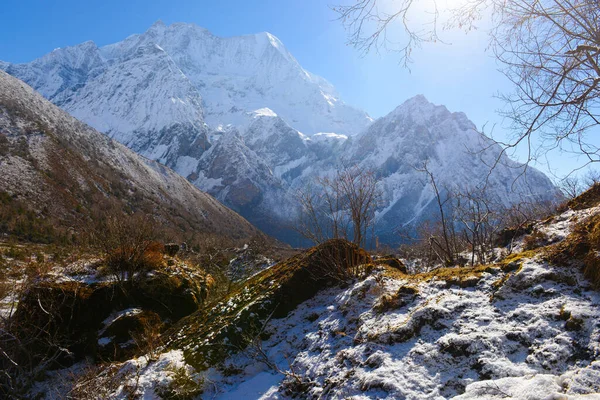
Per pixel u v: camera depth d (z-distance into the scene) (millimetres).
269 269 7336
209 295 9555
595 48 3438
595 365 2582
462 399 2732
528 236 6348
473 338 3393
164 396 4461
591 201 6938
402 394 3150
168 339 5895
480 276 4332
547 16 3572
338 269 5812
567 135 3639
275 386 4176
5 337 6227
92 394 4844
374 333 4035
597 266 3475
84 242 9883
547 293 3621
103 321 7199
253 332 5141
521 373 2918
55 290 6980
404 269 6578
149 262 8602
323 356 4234
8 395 5645
